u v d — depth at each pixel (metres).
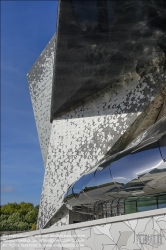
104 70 18.72
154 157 10.59
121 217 8.52
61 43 17.14
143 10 14.23
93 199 15.14
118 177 12.23
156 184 10.55
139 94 18.81
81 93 20.95
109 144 19.95
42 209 22.83
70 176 21.72
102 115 20.73
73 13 15.44
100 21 15.42
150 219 7.73
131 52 17.19
